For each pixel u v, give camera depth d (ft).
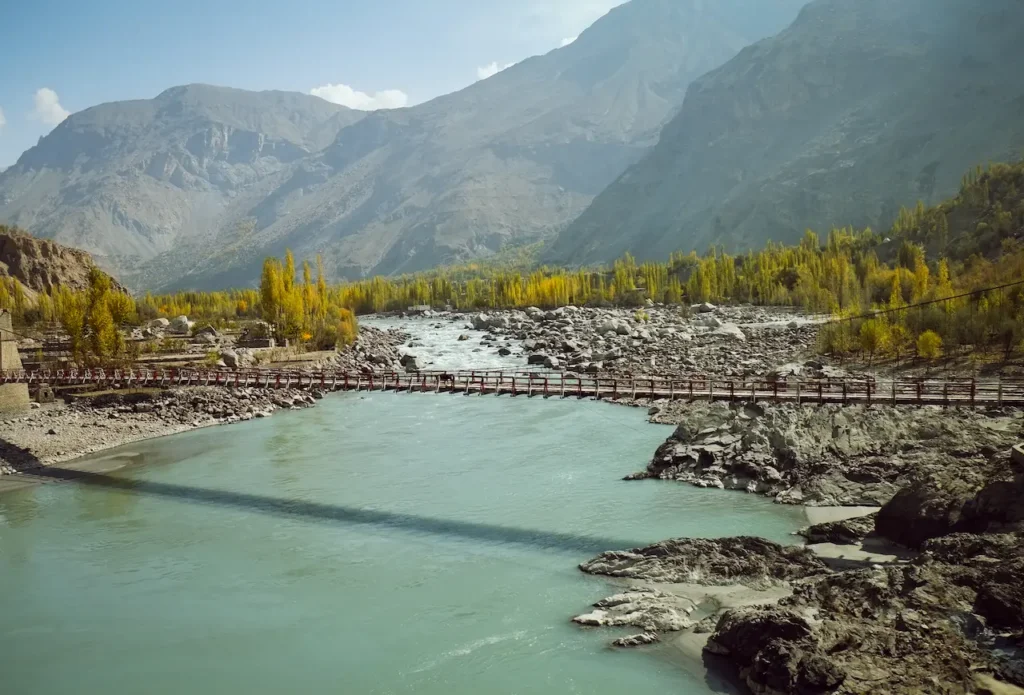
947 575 81.71
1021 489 95.66
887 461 132.67
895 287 320.91
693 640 82.48
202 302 626.64
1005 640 70.79
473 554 111.96
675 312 510.99
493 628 88.38
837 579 86.43
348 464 167.22
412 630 88.79
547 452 171.01
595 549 111.65
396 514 131.54
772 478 136.15
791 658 71.10
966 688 66.08
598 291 638.12
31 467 169.78
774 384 137.28
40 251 603.26
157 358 284.82
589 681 76.18
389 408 238.89
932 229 539.70
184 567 110.73
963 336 234.17
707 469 144.66
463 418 217.15
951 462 124.26
